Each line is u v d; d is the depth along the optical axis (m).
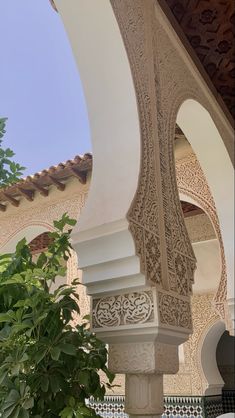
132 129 1.44
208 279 4.78
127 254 1.18
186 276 1.44
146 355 1.14
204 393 4.35
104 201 1.33
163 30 2.01
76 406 1.00
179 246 1.46
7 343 1.02
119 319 1.19
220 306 2.91
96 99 1.55
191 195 3.58
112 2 1.54
